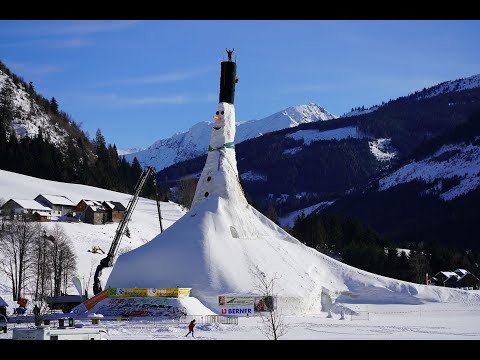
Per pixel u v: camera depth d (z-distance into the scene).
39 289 119.19
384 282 118.50
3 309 85.62
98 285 109.75
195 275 97.81
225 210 108.06
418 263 193.25
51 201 181.62
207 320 87.62
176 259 99.69
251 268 100.62
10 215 153.62
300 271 107.56
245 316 92.44
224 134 112.88
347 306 109.75
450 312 107.19
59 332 52.16
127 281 99.25
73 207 186.12
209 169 111.94
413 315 103.25
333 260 120.25
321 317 96.88
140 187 120.62
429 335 73.75
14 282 119.00
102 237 161.75
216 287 96.56
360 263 196.25
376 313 105.00
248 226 109.25
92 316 83.75
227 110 113.44
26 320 83.25
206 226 104.19
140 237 174.25
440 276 197.00
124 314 89.81
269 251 107.81
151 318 88.31
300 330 78.31
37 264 119.00
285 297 97.56
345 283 116.50
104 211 184.25
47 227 157.00
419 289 120.25
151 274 99.00
